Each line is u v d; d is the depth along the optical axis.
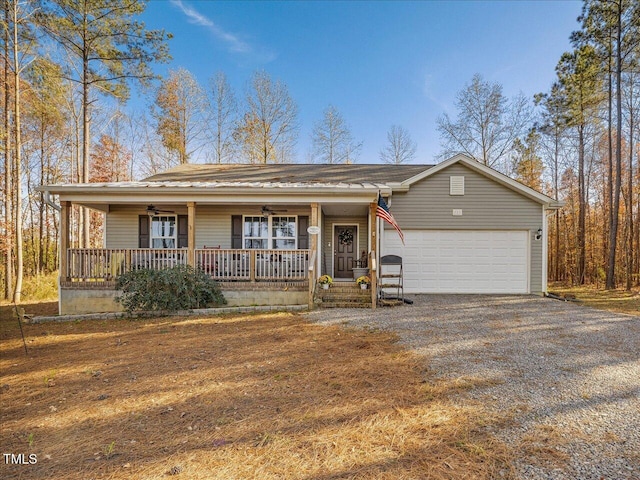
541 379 3.86
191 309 8.33
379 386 3.72
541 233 10.74
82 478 2.28
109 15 14.24
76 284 8.87
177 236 11.28
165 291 8.17
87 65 14.80
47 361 4.95
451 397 3.42
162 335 6.28
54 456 2.54
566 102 18.05
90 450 2.61
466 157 10.64
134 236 11.21
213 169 13.31
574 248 20.36
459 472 2.25
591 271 19.36
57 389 3.87
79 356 5.14
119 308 8.86
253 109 23.80
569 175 21.14
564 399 3.34
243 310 8.27
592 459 2.38
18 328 7.30
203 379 4.04
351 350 5.03
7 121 13.08
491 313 7.64
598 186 19.50
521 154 22.34
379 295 9.24
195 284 8.42
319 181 11.22
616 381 3.78
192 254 9.02
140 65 15.21
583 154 18.97
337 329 6.32
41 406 3.43
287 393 3.59
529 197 10.75
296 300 9.01
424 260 10.89
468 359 4.55
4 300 12.78
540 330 6.09
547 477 2.19
